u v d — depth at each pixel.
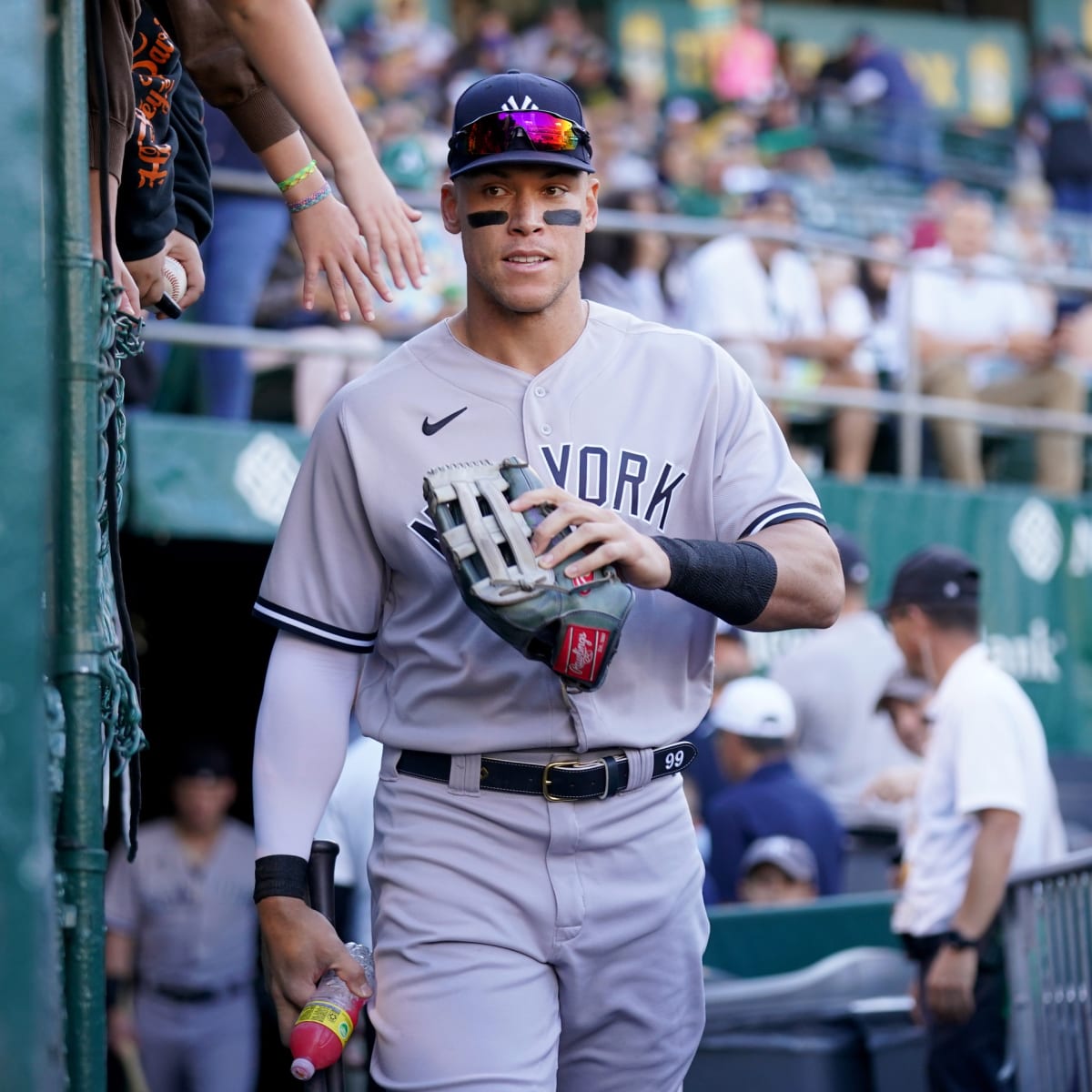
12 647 4.82
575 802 8.16
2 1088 4.65
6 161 5.13
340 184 8.23
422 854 8.19
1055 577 26.27
